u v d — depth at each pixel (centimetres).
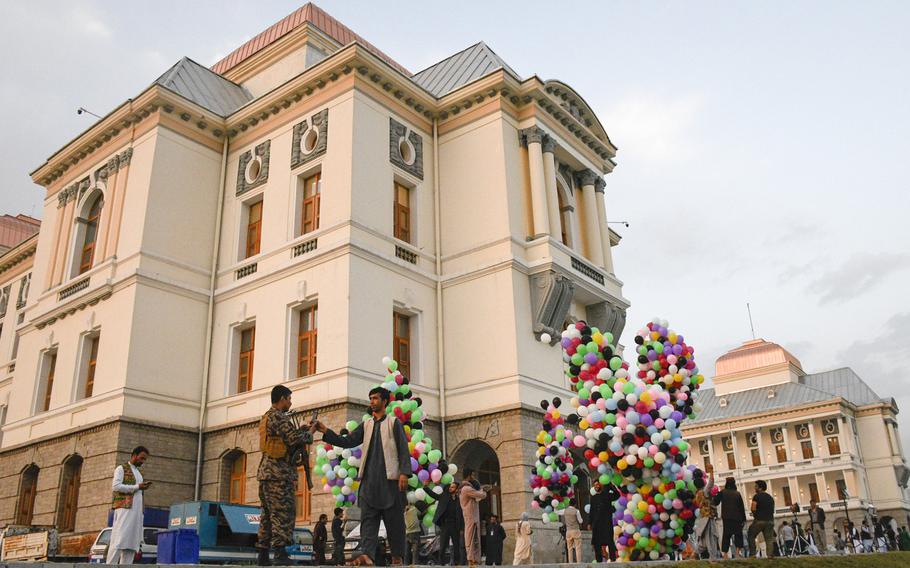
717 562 1424
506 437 2400
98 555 1880
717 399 7856
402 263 2570
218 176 2942
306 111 2734
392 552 898
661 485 1623
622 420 1628
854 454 6912
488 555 1977
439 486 1606
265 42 3647
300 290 2480
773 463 7175
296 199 2656
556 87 2912
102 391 2531
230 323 2680
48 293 2953
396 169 2684
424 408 2495
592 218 3014
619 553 1708
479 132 2798
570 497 1911
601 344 1780
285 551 906
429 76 3347
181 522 1703
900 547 3950
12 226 4756
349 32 3675
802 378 7981
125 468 1196
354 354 2297
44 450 2684
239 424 2475
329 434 954
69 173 3145
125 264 2641
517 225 2656
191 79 3103
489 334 2542
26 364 2984
